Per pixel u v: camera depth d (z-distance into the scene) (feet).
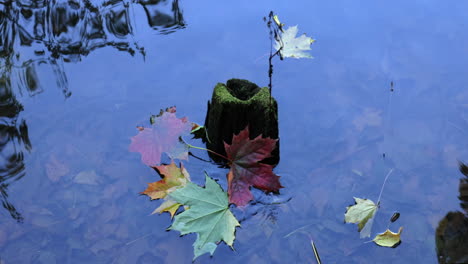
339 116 8.85
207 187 7.02
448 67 10.02
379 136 8.43
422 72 9.88
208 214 6.67
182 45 10.84
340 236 6.67
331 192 7.36
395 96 9.29
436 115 8.84
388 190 7.41
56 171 7.84
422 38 10.93
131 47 10.91
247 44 10.76
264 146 6.77
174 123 8.04
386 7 12.17
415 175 7.69
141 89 9.60
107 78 9.97
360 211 6.95
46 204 7.28
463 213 6.98
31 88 9.75
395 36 11.03
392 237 6.57
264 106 7.15
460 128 8.57
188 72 10.00
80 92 9.61
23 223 6.97
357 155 8.05
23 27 11.90
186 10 12.19
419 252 6.45
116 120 8.87
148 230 6.81
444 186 7.48
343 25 11.46
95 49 10.95
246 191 6.88
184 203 6.77
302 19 11.66
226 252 6.43
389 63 10.18
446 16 11.73
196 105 9.10
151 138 7.87
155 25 11.69
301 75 9.86
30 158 8.11
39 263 6.43
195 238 6.70
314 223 6.84
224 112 7.23
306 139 8.36
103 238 6.73
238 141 6.83
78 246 6.64
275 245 6.51
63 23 12.07
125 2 12.85
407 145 8.25
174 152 7.82
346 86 9.57
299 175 7.64
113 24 11.86
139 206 7.20
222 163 7.85
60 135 8.57
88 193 7.45
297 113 8.91
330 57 10.37
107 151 8.24
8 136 8.55
